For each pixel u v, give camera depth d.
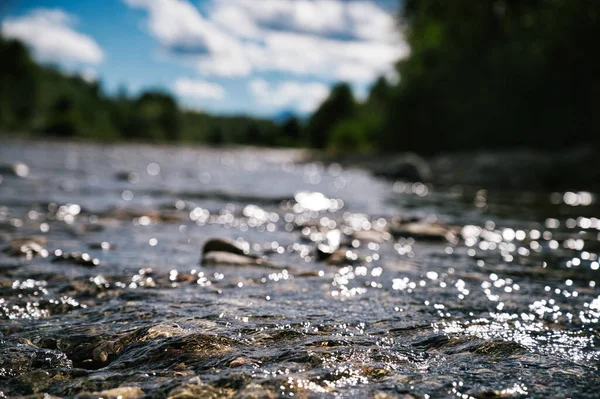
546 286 4.19
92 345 2.67
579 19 26.64
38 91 79.44
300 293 3.71
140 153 31.89
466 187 16.94
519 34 30.78
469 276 4.51
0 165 13.59
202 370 2.31
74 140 52.59
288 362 2.41
